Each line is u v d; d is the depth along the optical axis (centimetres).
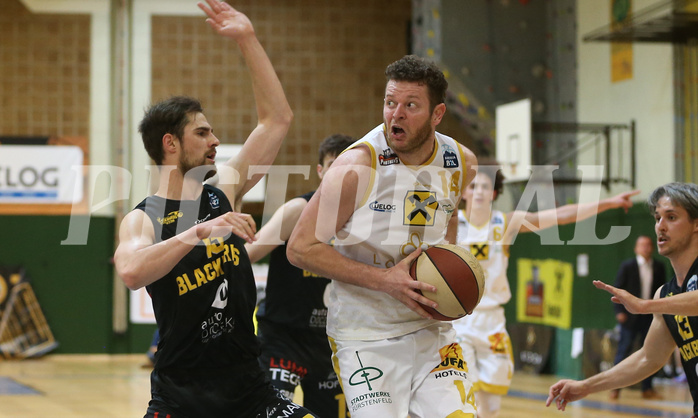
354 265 330
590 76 1448
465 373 348
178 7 1556
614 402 933
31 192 1456
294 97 1584
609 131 1349
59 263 1461
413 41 1560
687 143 1234
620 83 1370
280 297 464
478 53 1523
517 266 1426
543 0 1548
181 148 338
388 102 325
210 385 327
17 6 1509
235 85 1568
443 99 329
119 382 1113
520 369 1318
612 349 1105
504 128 1382
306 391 475
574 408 875
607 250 1291
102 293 1472
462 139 1598
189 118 338
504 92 1525
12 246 1451
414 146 327
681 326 359
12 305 1436
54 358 1451
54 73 1520
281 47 1583
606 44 1405
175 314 322
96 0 1533
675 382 1139
